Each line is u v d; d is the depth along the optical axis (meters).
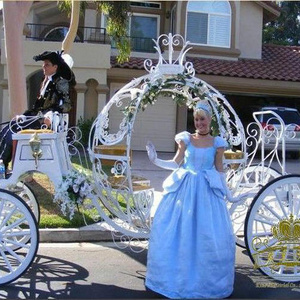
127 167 5.27
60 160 5.33
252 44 21.78
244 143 5.85
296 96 20.47
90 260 6.05
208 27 20.88
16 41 10.11
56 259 6.07
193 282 4.58
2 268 5.51
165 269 4.64
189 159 4.94
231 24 20.98
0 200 5.03
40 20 21.69
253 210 5.27
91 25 20.44
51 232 6.95
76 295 4.84
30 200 6.36
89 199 5.63
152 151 5.02
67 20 21.73
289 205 5.34
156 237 4.77
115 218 6.91
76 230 7.00
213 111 5.54
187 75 5.42
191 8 20.66
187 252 4.60
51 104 5.86
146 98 5.41
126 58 16.12
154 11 21.45
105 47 18.44
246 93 19.98
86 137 17.02
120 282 5.24
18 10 10.11
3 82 18.39
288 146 16.42
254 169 6.71
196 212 4.71
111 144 5.41
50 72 6.04
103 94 18.55
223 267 4.63
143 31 21.47
